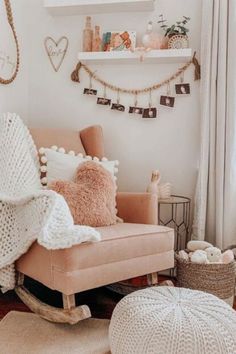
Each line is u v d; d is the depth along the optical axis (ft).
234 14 7.22
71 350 4.99
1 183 6.10
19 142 6.47
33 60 8.73
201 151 7.59
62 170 6.77
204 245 6.91
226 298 6.40
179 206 8.30
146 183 8.47
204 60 7.51
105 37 8.20
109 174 6.65
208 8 7.41
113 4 7.78
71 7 7.96
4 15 7.71
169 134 8.27
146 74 8.29
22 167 6.28
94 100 8.60
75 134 7.75
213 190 7.57
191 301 4.58
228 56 7.32
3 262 5.68
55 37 8.63
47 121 8.82
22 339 5.20
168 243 6.05
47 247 4.86
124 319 4.37
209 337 3.96
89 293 6.94
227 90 7.35
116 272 5.39
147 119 8.36
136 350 4.09
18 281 6.03
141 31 8.21
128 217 6.82
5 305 6.29
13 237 5.69
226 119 7.38
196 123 8.09
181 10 8.00
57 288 5.00
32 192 5.41
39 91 8.80
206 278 6.30
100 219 6.10
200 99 7.73
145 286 6.38
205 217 7.61
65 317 5.08
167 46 7.87
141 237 5.66
